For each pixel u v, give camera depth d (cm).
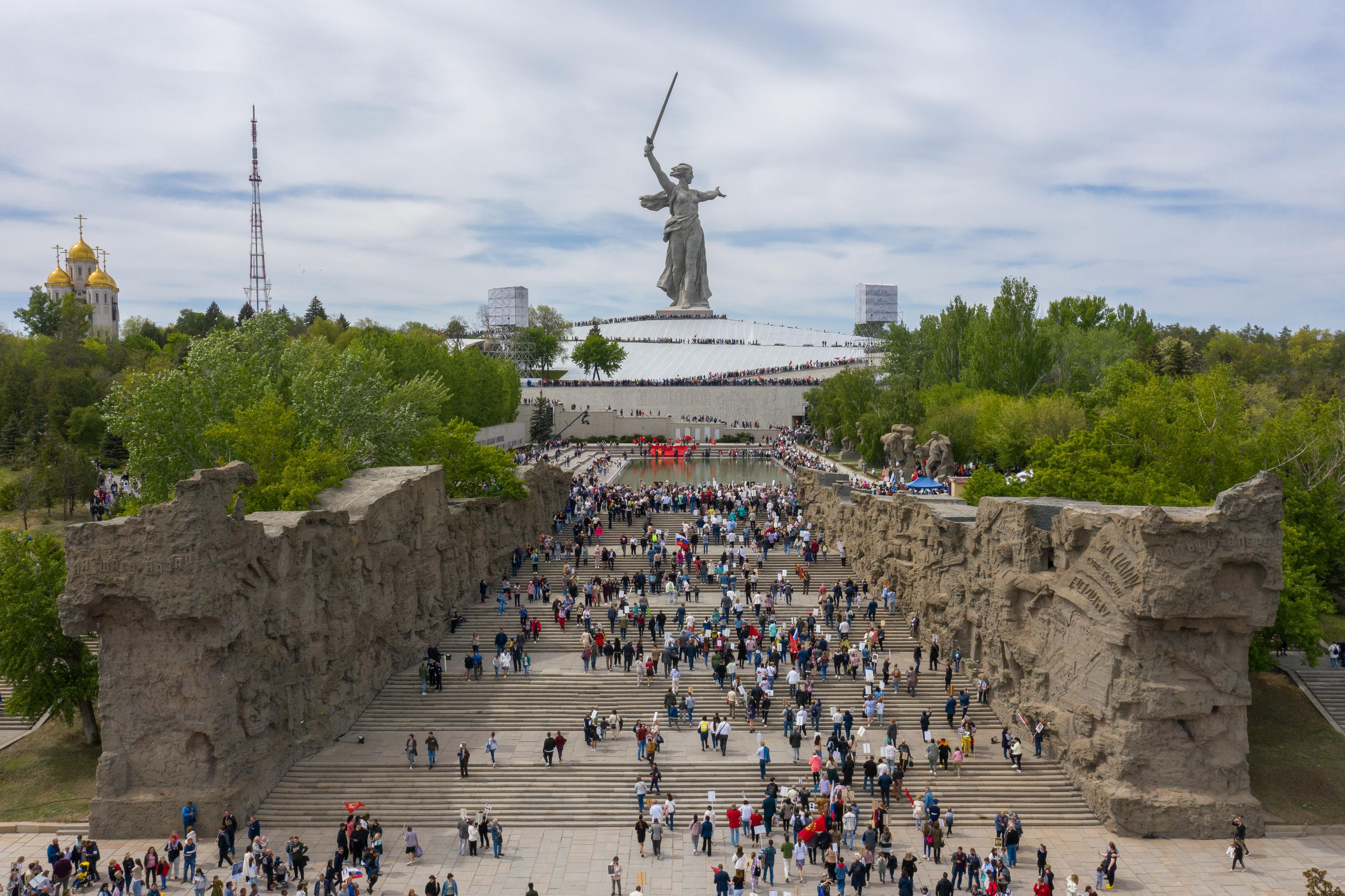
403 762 4084
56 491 7706
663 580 6112
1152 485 5053
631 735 4322
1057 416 8444
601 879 3303
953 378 12094
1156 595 3519
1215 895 3225
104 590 3556
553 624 5516
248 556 3775
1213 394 5762
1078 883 3284
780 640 5106
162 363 11925
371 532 4653
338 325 18762
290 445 5416
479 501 6091
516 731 4378
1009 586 4362
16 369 11038
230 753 3719
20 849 3656
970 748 4109
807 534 6694
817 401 13612
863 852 3222
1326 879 2902
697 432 16375
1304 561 4881
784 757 4081
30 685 4584
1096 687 3809
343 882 3181
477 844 3516
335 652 4325
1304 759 4328
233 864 3391
